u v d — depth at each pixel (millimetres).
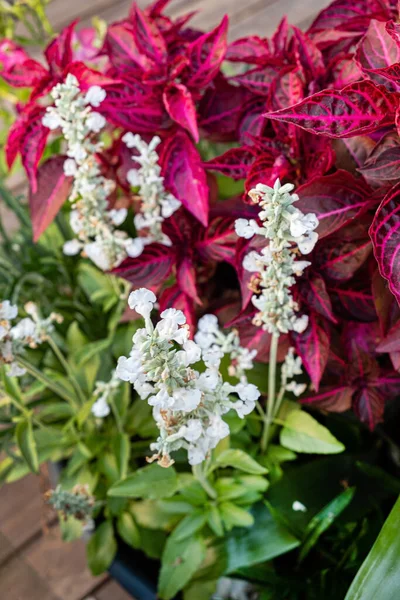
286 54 577
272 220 415
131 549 638
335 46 580
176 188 559
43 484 729
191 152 564
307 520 567
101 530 628
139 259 577
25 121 566
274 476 586
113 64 597
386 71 451
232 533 574
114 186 581
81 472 645
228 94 608
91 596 675
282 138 542
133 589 616
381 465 657
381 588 445
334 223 491
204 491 578
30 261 725
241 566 552
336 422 641
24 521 728
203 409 425
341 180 488
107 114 567
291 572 573
